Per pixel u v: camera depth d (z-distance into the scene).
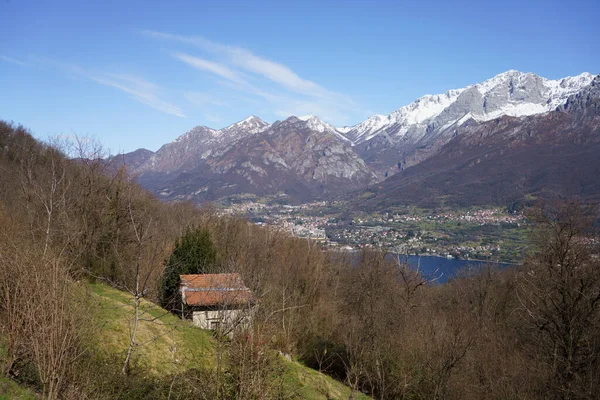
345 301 48.62
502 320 41.72
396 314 38.31
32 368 15.31
